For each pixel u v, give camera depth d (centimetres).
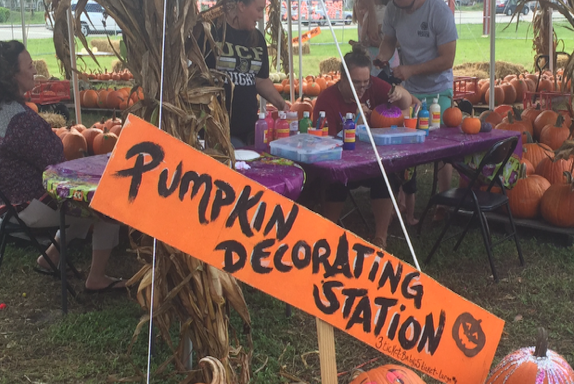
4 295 414
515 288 427
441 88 555
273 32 740
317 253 200
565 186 506
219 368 205
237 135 483
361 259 205
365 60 461
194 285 232
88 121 1096
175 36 220
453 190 485
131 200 180
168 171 182
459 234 506
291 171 351
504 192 471
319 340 204
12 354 340
